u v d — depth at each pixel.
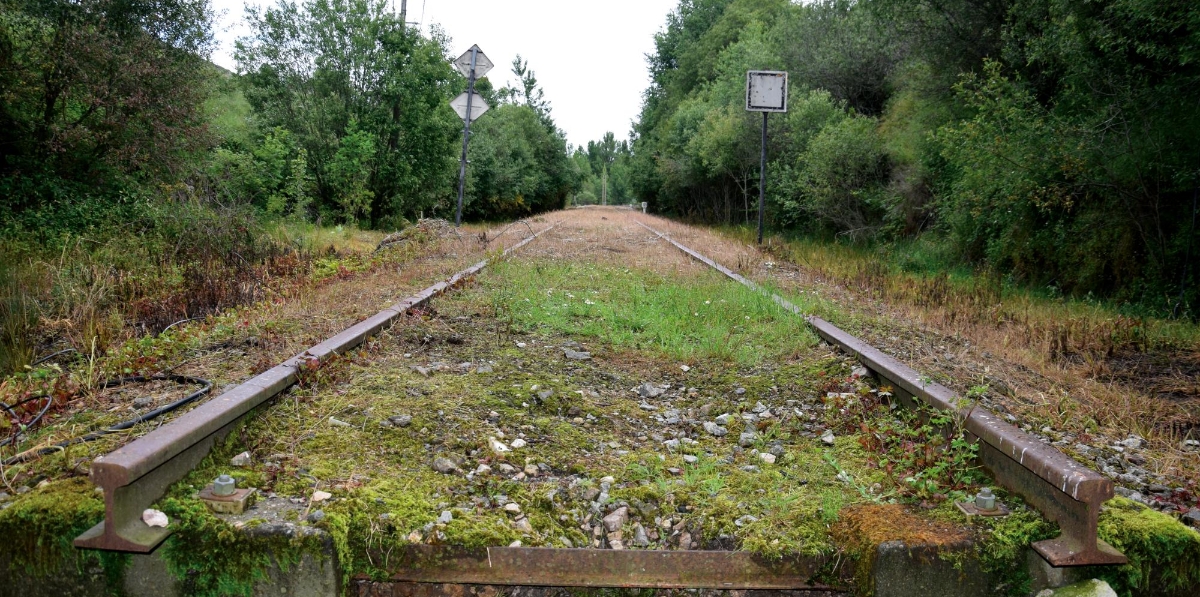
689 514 3.07
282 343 5.22
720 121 29.73
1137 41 9.29
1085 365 5.91
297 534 2.54
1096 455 3.93
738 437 4.02
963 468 3.21
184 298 6.72
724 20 51.50
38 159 11.94
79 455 3.21
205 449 3.11
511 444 3.69
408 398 4.13
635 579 2.66
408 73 22.77
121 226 10.59
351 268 9.36
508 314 6.66
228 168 15.67
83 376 4.34
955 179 14.27
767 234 23.34
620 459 3.63
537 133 58.62
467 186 30.59
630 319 6.70
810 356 5.51
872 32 23.02
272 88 22.12
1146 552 2.65
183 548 2.55
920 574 2.63
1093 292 10.59
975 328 7.00
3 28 11.12
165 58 13.12
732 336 6.13
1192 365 6.23
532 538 2.81
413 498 2.96
